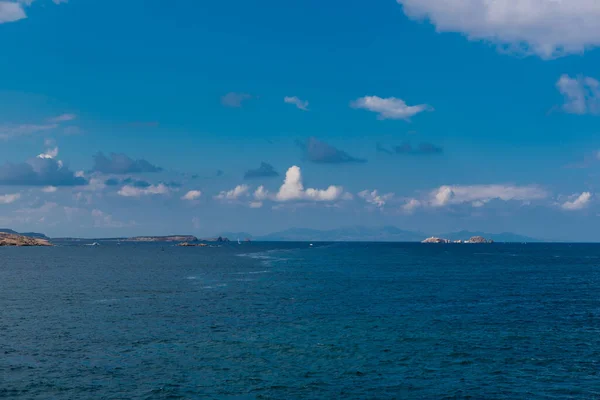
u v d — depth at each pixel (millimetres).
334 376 33438
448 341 42969
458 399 29531
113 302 64562
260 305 62188
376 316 54531
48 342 42062
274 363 36250
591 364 36469
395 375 33719
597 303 65625
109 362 36312
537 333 46344
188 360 36906
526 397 29906
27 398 29109
